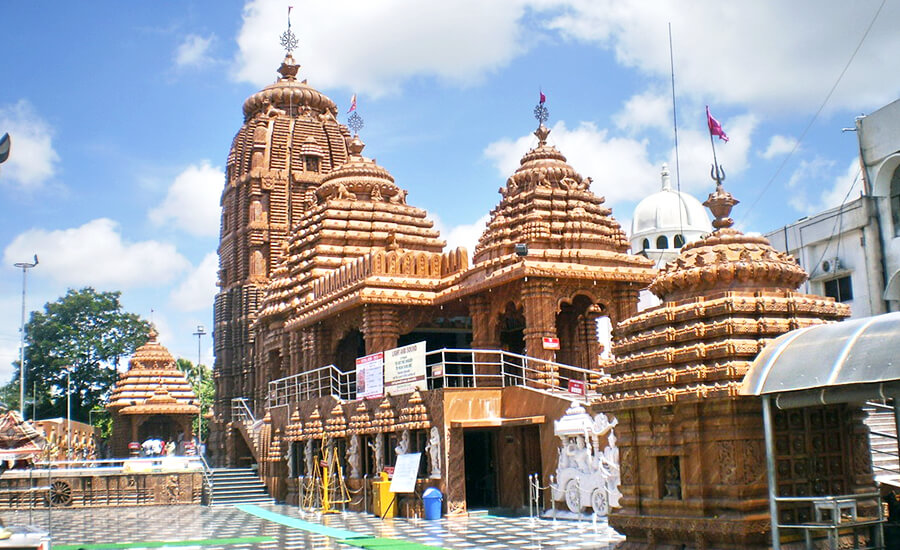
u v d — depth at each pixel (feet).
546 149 116.37
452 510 89.56
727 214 54.13
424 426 92.48
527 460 91.30
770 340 46.44
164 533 88.89
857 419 49.85
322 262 142.61
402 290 118.11
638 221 232.12
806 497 43.86
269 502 127.95
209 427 197.77
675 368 49.34
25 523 103.35
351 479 106.52
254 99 200.44
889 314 41.24
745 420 46.60
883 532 47.24
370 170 154.10
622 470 52.90
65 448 164.55
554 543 67.00
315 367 130.21
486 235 111.86
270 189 189.78
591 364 117.60
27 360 252.21
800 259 129.29
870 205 116.26
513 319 123.75
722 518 45.88
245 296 187.21
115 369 262.88
